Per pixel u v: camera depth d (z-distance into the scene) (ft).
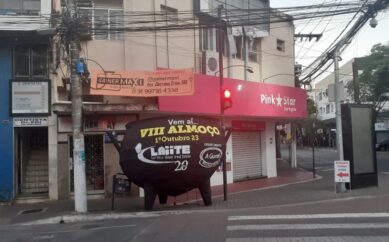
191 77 58.18
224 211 46.03
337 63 60.49
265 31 84.28
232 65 76.38
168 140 47.19
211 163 48.73
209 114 65.31
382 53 143.74
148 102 60.59
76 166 48.96
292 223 36.73
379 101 148.87
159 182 48.14
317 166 110.63
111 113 60.23
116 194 60.49
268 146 82.48
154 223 40.04
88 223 43.50
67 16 50.14
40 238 36.27
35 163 64.18
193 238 32.19
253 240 30.63
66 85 59.52
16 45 59.67
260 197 55.77
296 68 110.11
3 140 58.95
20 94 59.47
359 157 61.57
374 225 34.88
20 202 58.75
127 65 62.28
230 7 75.41
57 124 59.77
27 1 58.54
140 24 63.52
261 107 73.67
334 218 38.65
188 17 68.80
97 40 61.52
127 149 47.57
